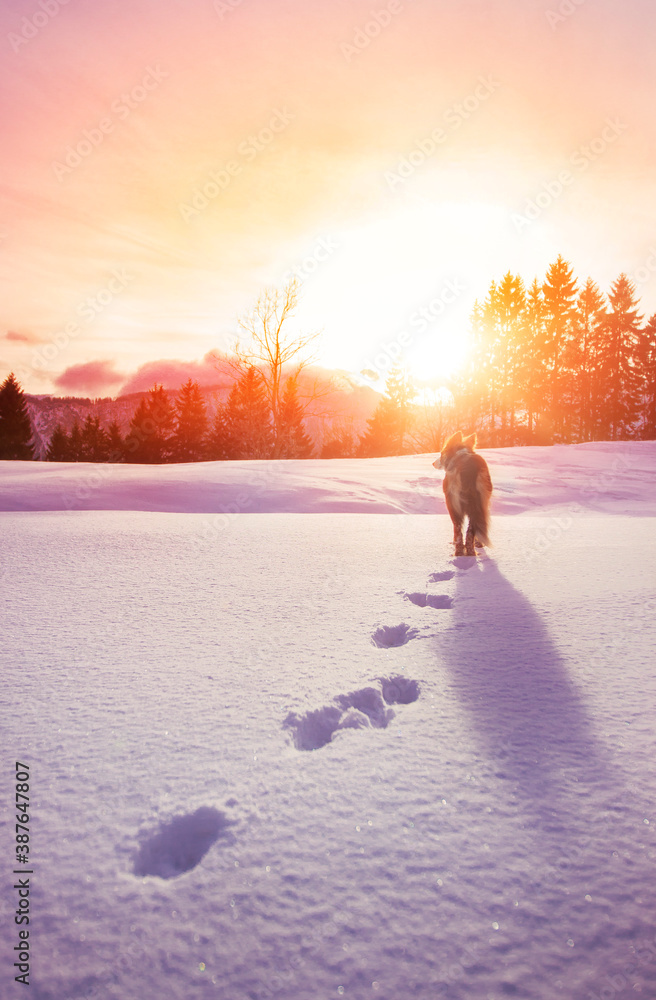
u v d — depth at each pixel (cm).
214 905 145
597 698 254
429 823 173
